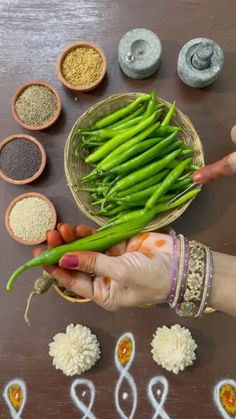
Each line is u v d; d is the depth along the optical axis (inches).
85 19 30.1
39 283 25.8
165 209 27.5
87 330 28.0
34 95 29.0
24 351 28.8
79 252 23.3
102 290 24.7
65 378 28.6
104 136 27.8
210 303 23.9
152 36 28.6
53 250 24.1
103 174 27.5
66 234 24.6
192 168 27.7
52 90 29.2
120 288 24.5
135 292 24.0
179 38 30.0
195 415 28.5
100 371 28.7
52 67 30.0
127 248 26.1
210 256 23.3
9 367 28.7
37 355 28.8
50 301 29.1
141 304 25.1
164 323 29.0
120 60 28.9
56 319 29.0
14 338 28.9
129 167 27.3
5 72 30.0
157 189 27.4
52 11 30.1
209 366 28.8
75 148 28.0
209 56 27.2
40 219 28.5
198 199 29.5
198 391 28.6
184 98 29.9
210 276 23.0
